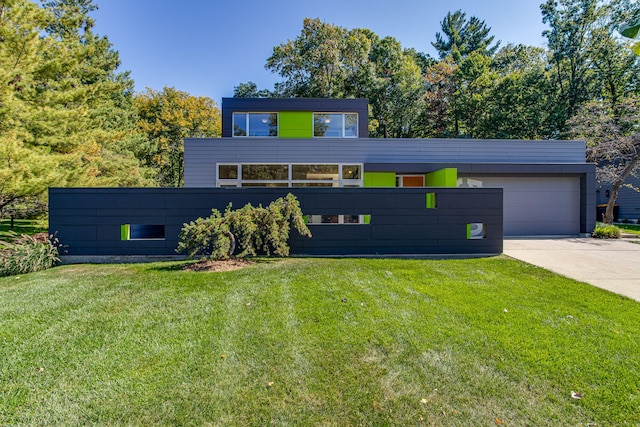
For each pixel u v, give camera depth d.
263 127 13.58
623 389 2.36
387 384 2.44
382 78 24.91
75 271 6.18
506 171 11.44
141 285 4.95
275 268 5.93
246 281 5.06
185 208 7.27
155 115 28.95
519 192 12.10
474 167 11.45
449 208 7.48
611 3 20.19
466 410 2.16
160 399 2.25
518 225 12.07
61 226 7.16
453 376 2.54
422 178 12.84
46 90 10.43
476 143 12.31
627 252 7.83
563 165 11.51
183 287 4.79
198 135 30.08
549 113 20.83
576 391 2.35
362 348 2.96
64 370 2.62
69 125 10.84
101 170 14.12
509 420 2.07
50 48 10.81
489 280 5.22
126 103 25.94
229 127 13.34
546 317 3.67
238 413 2.12
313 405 2.21
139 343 3.07
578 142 12.35
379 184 12.15
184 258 7.25
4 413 2.13
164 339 3.14
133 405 2.20
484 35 34.34
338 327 3.40
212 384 2.42
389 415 2.12
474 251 7.50
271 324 3.47
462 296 4.39
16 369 2.63
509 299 4.28
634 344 3.03
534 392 2.34
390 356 2.83
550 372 2.58
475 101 22.73
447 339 3.13
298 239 7.37
